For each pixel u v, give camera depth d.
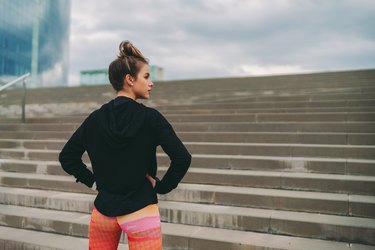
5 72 45.03
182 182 4.34
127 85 1.67
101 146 1.58
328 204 3.35
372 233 2.87
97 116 1.63
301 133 5.08
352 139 4.77
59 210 4.10
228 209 3.54
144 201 1.55
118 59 1.67
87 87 13.58
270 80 11.61
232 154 4.98
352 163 4.01
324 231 3.02
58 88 13.88
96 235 1.63
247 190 3.83
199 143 5.32
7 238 3.47
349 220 3.11
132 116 1.57
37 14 52.25
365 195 3.55
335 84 9.31
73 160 1.69
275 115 6.20
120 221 1.55
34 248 3.32
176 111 7.86
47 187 4.66
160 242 1.58
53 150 6.09
